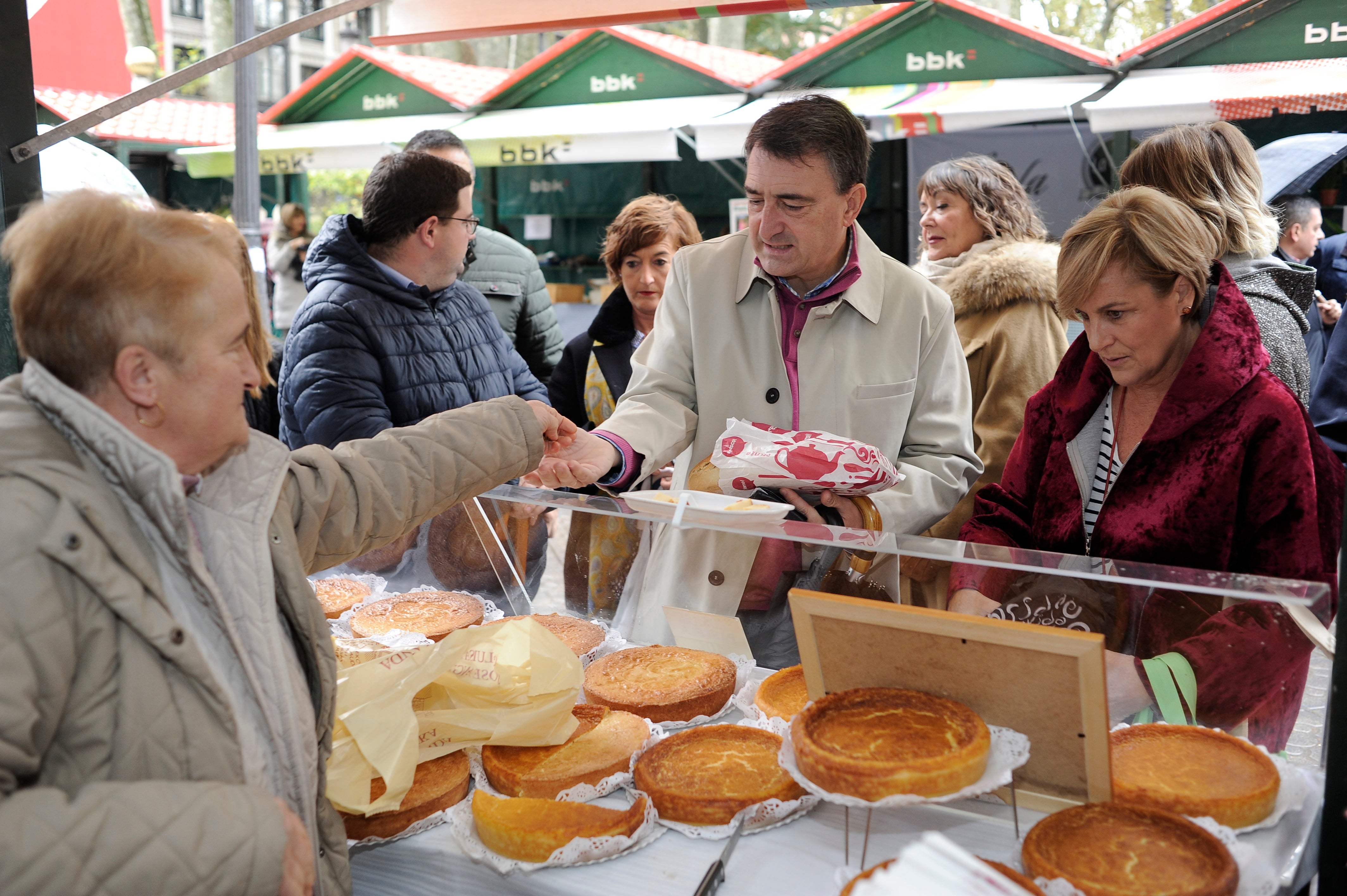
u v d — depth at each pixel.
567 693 1.43
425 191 2.49
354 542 1.35
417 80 7.47
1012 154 5.91
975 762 1.06
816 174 1.85
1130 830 1.09
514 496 1.76
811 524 1.58
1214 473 1.52
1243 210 2.04
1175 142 2.06
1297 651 1.20
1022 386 2.54
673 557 1.62
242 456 1.16
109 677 0.95
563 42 6.97
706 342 2.13
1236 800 1.12
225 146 8.13
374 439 1.43
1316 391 2.68
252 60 4.39
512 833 1.20
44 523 0.92
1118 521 1.62
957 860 0.82
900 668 1.20
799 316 2.08
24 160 1.88
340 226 2.51
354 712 1.35
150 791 0.90
